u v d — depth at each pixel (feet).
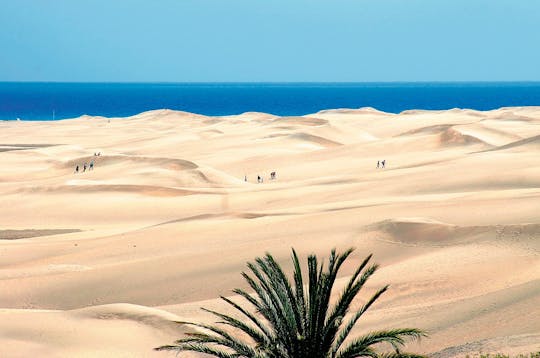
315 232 273.54
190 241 286.46
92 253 284.00
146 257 271.08
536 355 109.60
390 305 193.36
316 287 96.58
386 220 269.85
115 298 228.02
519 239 231.91
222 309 193.57
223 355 96.58
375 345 158.61
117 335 173.47
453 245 241.14
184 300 219.41
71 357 160.56
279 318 96.02
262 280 99.30
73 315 187.83
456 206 296.71
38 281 242.99
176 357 154.10
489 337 142.61
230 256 250.98
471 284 203.72
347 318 179.42
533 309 154.92
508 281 202.59
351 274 224.94
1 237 349.82
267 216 319.68
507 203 292.40
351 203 335.26
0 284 242.17
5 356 162.30
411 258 235.81
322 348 94.48
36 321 183.52
